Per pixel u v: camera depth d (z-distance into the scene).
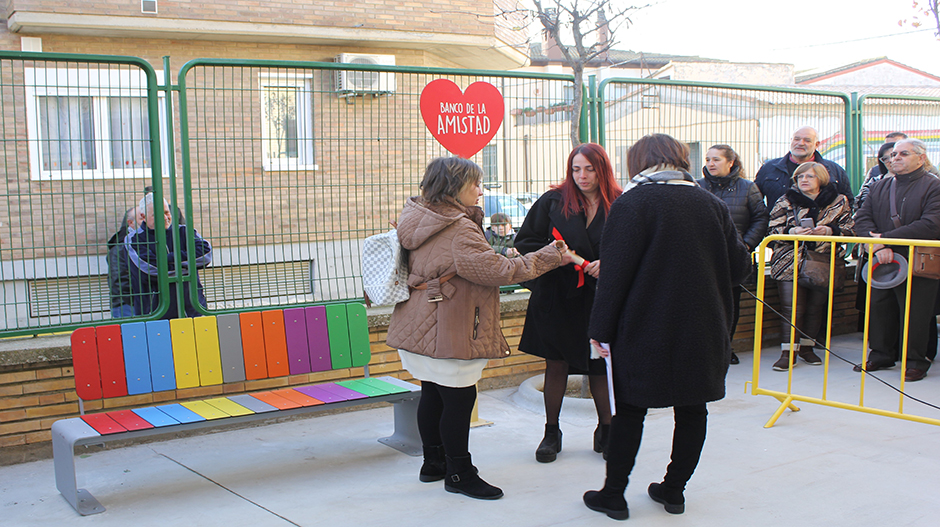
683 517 3.08
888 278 5.19
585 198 3.80
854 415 4.56
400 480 3.58
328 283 4.95
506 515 3.12
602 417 3.88
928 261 5.07
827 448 3.95
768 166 6.27
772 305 6.63
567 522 3.04
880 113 7.43
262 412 3.48
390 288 3.31
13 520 3.18
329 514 3.16
